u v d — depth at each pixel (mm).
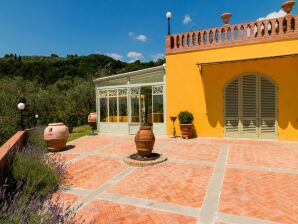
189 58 12594
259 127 11391
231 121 11891
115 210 4586
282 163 7352
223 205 4652
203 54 12242
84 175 6766
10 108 13688
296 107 10648
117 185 5914
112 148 10477
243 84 11539
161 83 13375
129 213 4453
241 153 8758
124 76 14320
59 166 6496
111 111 14930
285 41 10570
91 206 4777
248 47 11242
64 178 6441
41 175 5402
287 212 4309
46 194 5168
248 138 11594
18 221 3160
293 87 10641
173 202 4855
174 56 12969
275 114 11047
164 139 12180
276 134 11078
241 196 5035
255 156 8281
